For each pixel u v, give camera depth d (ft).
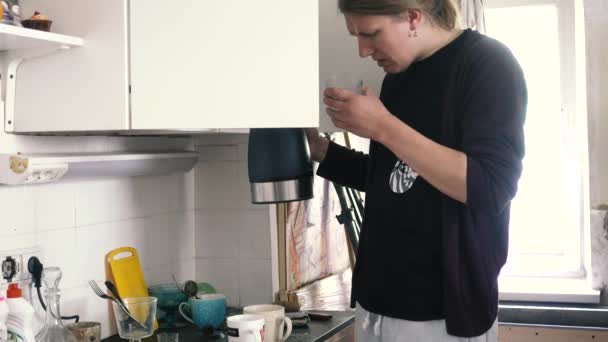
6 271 5.72
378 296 5.04
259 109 5.29
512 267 10.41
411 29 4.79
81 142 6.48
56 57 5.44
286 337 6.50
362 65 6.63
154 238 7.70
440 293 4.79
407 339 4.89
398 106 5.06
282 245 8.19
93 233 6.82
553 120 10.34
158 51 5.28
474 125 4.58
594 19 9.45
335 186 8.70
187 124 5.29
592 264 9.53
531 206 10.52
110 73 5.31
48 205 6.25
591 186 9.56
